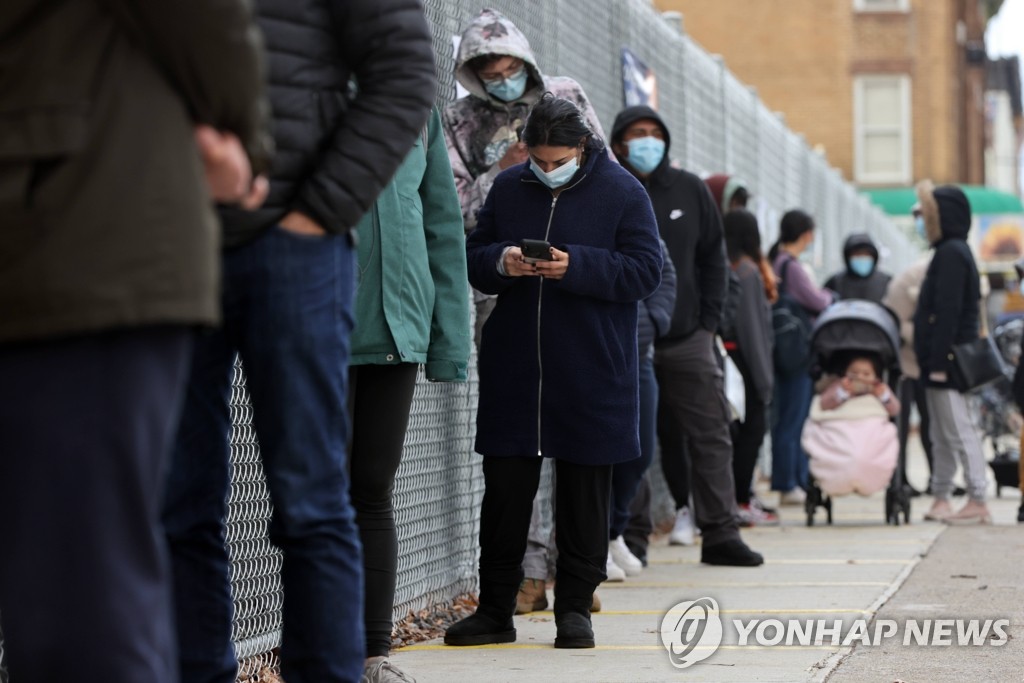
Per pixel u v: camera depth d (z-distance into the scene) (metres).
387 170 6.59
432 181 9.16
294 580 6.68
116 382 4.86
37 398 4.84
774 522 20.86
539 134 10.45
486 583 10.88
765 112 31.31
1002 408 28.06
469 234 11.10
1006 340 28.20
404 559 12.12
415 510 12.45
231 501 9.55
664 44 22.25
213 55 4.95
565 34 17.00
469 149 12.16
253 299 6.47
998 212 69.06
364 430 8.64
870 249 24.92
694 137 24.09
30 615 4.90
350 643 6.67
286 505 6.55
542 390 10.45
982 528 20.02
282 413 6.51
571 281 10.19
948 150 70.62
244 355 6.57
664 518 20.22
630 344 10.58
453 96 13.33
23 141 4.82
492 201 10.98
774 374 23.22
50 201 4.79
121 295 4.77
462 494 13.87
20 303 4.77
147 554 4.99
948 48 70.56
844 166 70.88
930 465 23.03
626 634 11.34
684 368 15.55
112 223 4.79
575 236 10.58
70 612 4.88
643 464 14.17
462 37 12.02
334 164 6.50
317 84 6.60
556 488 10.76
